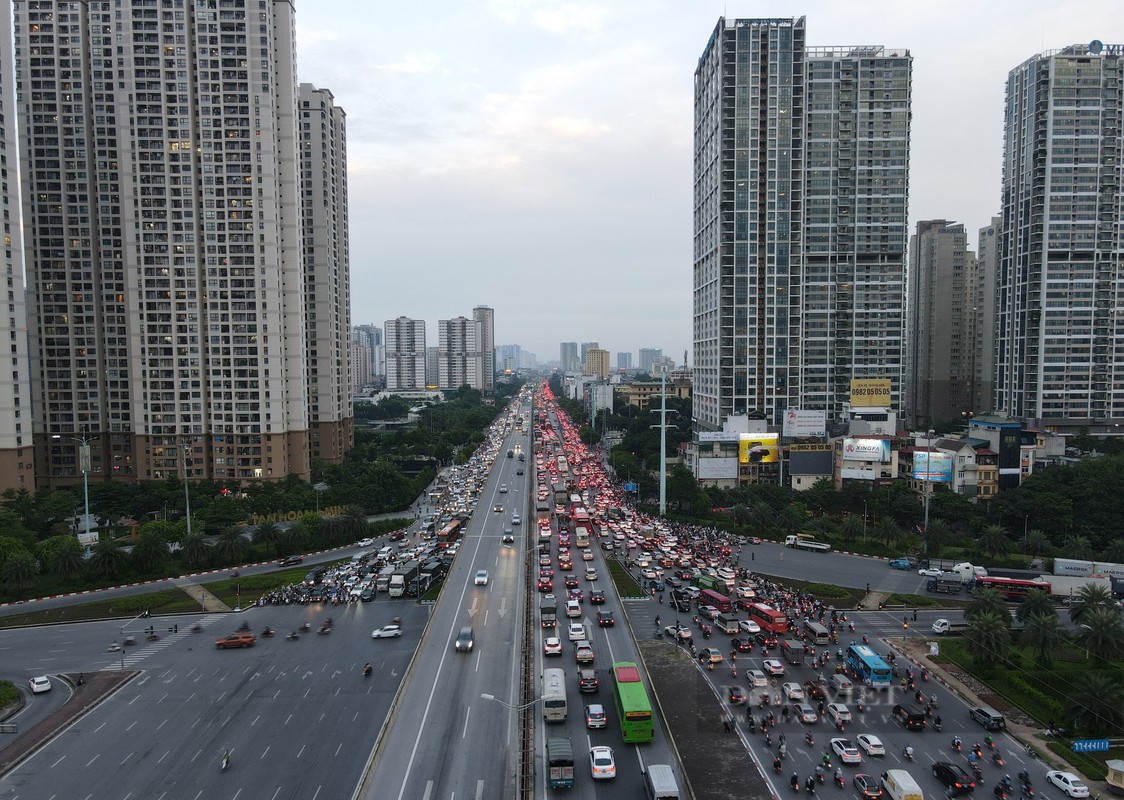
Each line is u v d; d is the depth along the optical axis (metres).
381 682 82.12
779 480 196.00
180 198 199.00
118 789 60.84
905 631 98.94
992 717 70.75
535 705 72.81
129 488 185.00
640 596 112.25
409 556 136.25
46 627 103.69
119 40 197.00
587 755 63.78
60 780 62.34
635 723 65.50
